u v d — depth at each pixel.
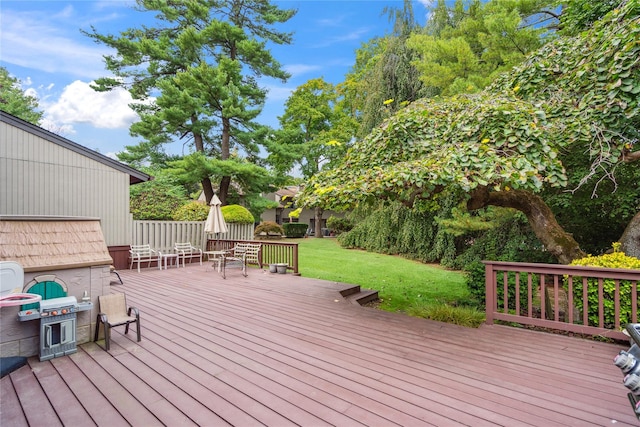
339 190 4.42
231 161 15.08
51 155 7.58
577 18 5.93
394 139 4.88
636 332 1.64
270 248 9.46
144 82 15.38
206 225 9.67
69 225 3.67
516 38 7.22
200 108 14.30
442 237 10.77
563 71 4.73
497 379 2.74
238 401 2.39
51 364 3.01
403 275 9.45
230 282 7.11
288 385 2.63
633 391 1.48
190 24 15.55
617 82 3.73
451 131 4.56
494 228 8.43
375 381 2.70
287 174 21.22
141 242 9.37
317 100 21.25
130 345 3.49
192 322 4.30
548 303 5.13
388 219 13.00
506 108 4.16
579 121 4.19
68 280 3.44
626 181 5.72
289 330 3.99
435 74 8.81
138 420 2.17
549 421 2.15
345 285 6.74
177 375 2.80
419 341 3.63
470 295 6.32
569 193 6.09
